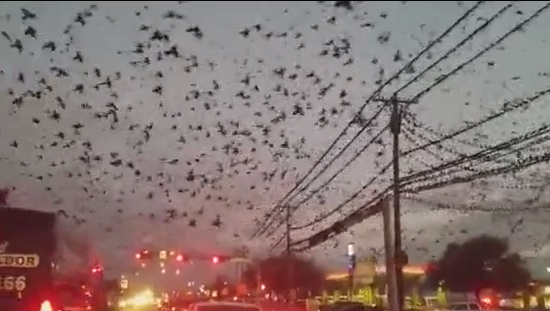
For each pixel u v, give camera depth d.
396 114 22.47
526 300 29.64
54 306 10.55
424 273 46.06
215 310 15.43
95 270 14.52
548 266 39.81
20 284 10.23
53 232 10.58
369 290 51.69
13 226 10.34
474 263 41.72
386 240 24.91
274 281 60.56
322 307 38.59
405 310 26.48
